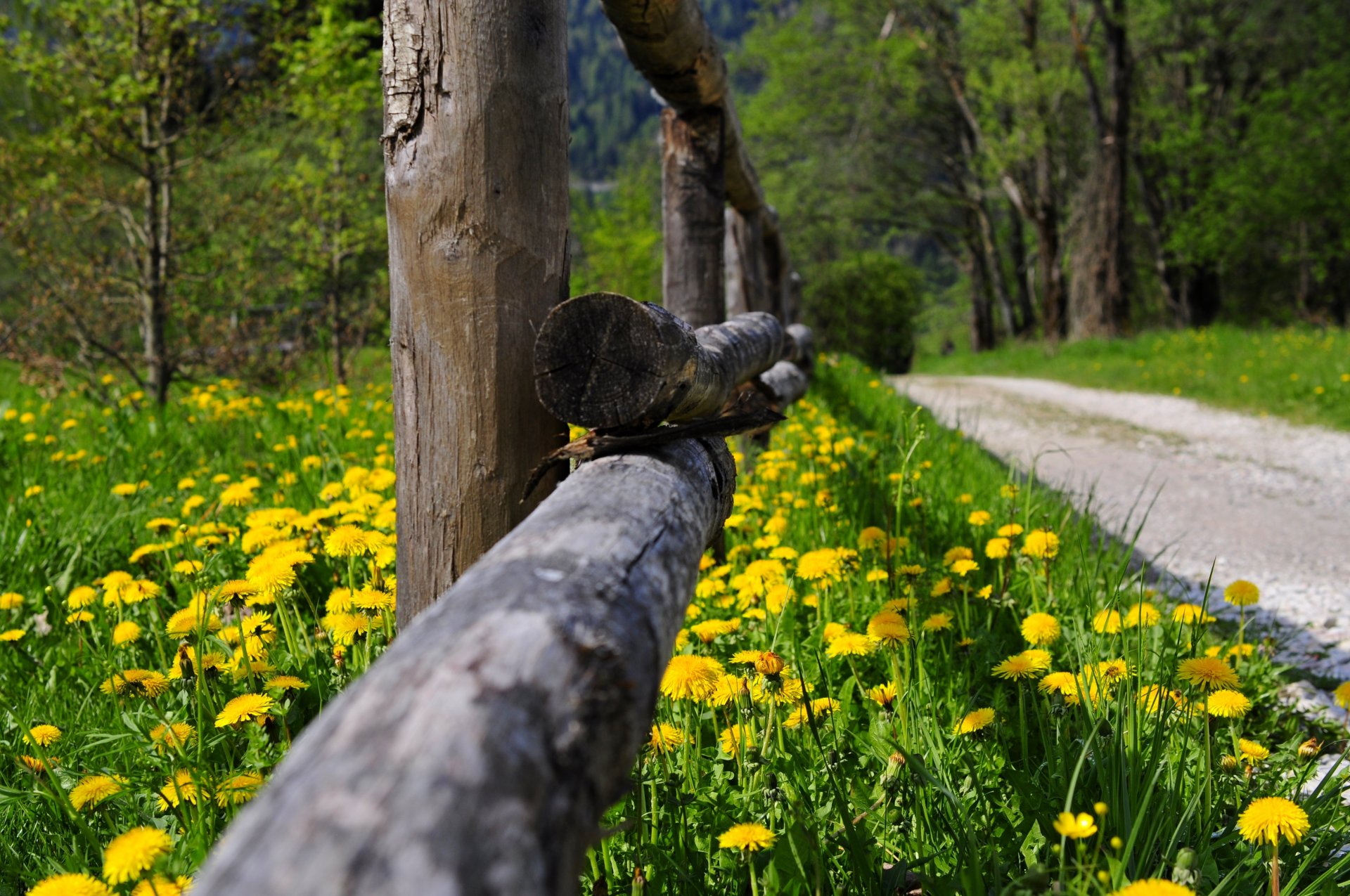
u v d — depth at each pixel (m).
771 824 1.72
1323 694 3.10
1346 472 7.50
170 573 3.05
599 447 1.71
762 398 4.59
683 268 4.48
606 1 3.27
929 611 2.86
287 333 8.81
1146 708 1.88
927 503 4.02
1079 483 7.12
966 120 29.52
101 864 1.67
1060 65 24.39
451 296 1.82
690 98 4.18
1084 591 2.95
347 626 2.12
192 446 5.41
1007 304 32.25
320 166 10.48
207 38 7.57
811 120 29.75
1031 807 1.71
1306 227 26.94
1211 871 1.56
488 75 1.78
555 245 1.89
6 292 8.10
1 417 5.84
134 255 7.68
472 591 1.00
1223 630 3.66
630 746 0.99
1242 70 27.73
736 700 1.92
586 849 0.88
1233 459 8.23
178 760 1.82
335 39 8.26
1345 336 13.65
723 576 3.18
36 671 2.62
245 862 0.65
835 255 33.47
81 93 7.27
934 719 1.96
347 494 3.70
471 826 0.70
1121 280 20.38
